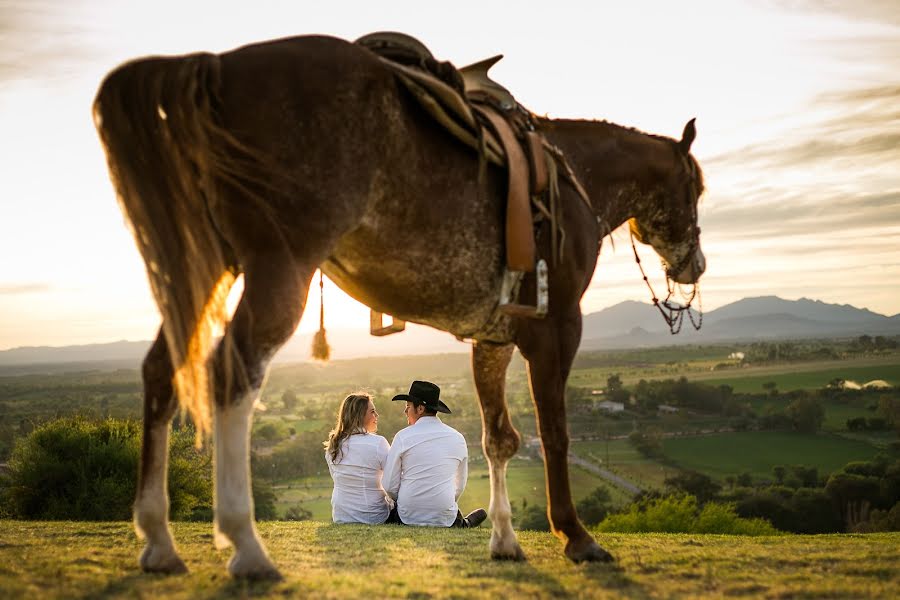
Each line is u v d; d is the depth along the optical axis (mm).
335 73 3217
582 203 4320
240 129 3059
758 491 79625
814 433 149500
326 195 3152
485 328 4016
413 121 3461
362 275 3598
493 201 3760
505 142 3807
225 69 3104
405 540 5305
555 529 4273
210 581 3121
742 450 134875
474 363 4414
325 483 91625
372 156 3283
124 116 3010
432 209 3520
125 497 14883
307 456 98312
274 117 3088
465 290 3752
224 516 3068
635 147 5016
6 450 30141
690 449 138875
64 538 4859
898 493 74062
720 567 4102
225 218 3078
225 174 3049
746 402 188625
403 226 3467
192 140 3010
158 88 3012
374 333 4555
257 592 2943
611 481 110938
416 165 3455
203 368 2982
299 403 164500
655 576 3789
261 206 3072
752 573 3930
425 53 3744
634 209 5117
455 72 3707
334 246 3242
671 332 5496
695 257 5406
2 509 15016
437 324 3986
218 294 3049
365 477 7273
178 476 16094
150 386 3223
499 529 4375
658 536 6453
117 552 4121
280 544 4953
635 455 136000
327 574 3605
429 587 3311
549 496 4270
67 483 15070
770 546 5301
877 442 136500
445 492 7023
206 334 3012
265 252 3084
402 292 3672
